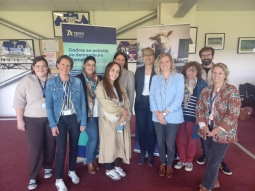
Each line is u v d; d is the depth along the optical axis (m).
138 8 4.54
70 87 1.83
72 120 1.86
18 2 4.04
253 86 4.85
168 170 2.20
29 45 4.70
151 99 2.12
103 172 2.30
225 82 1.68
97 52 2.54
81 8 4.45
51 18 4.64
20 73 4.78
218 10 4.74
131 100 2.34
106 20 4.73
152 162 2.47
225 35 4.88
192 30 4.53
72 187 2.01
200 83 2.15
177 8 4.22
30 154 1.92
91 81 2.12
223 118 1.61
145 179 2.16
